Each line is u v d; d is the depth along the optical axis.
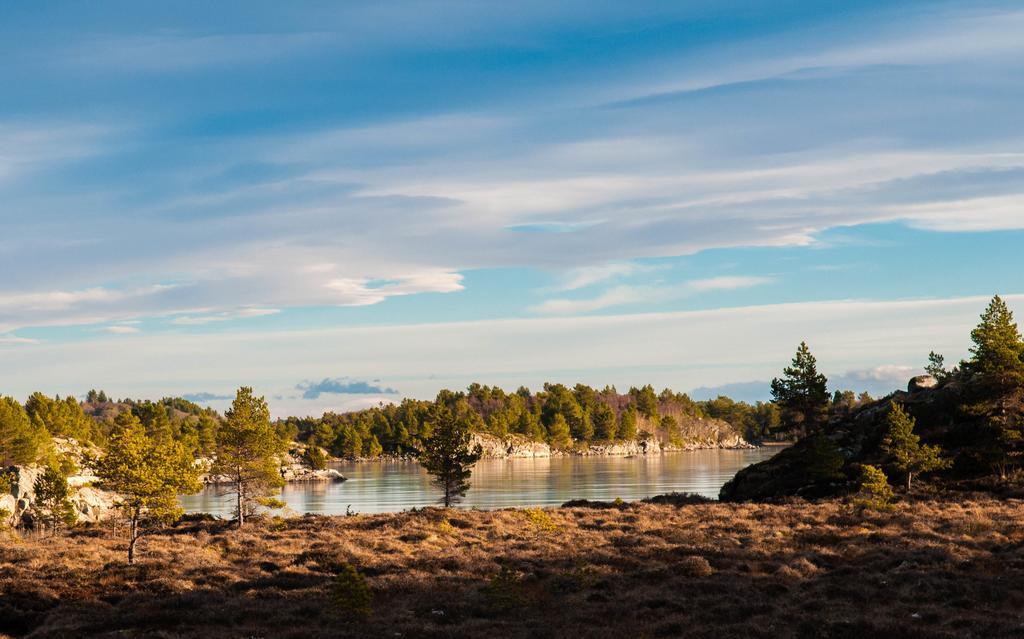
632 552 46.72
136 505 48.41
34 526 102.75
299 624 32.03
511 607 33.88
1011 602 31.75
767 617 30.11
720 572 39.94
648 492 143.25
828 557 43.22
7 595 37.56
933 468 71.94
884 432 87.00
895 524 53.66
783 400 100.94
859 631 27.12
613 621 31.27
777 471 87.19
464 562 45.03
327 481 196.25
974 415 79.69
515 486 161.88
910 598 32.72
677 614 31.48
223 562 48.41
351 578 32.41
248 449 76.69
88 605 36.31
